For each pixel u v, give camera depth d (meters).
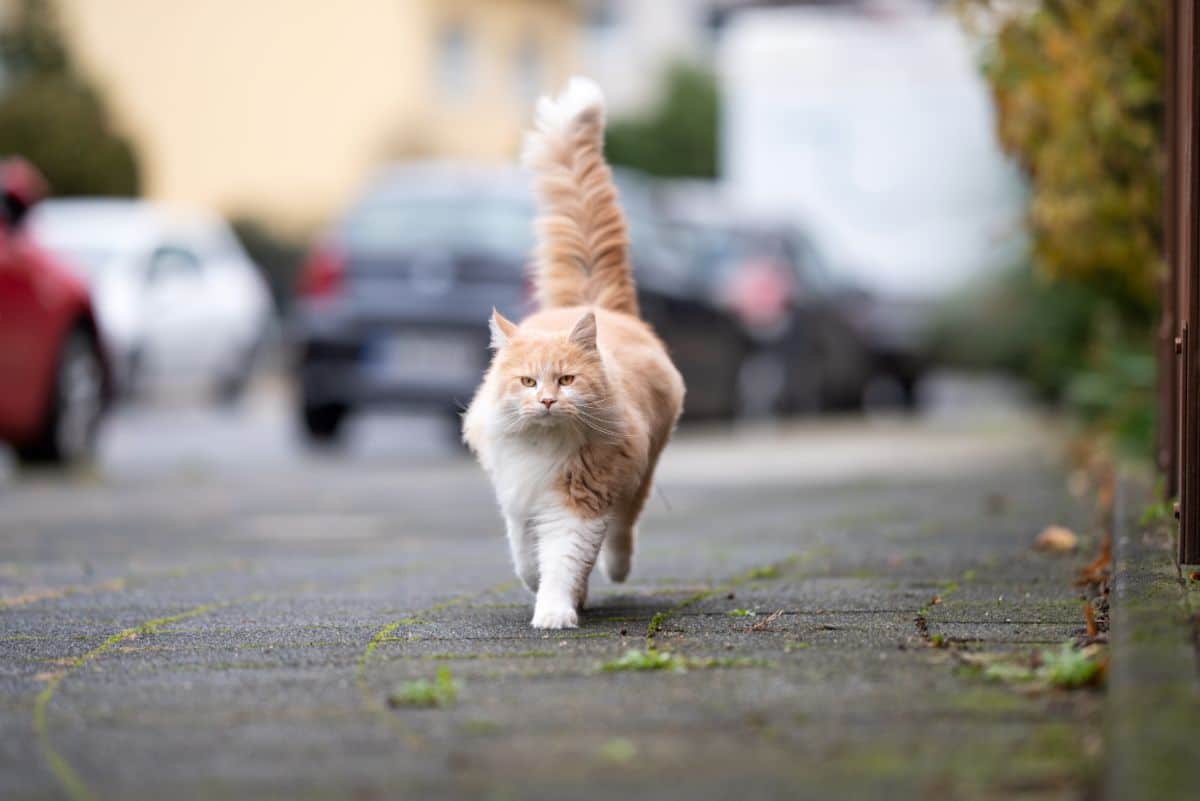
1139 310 14.96
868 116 28.36
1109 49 10.69
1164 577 6.44
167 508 12.71
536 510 7.10
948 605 7.04
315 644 6.45
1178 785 3.92
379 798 4.31
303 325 17.62
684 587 7.96
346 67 42.50
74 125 34.06
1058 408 22.97
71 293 15.75
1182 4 8.80
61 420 15.74
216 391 24.77
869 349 24.98
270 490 14.08
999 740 4.70
